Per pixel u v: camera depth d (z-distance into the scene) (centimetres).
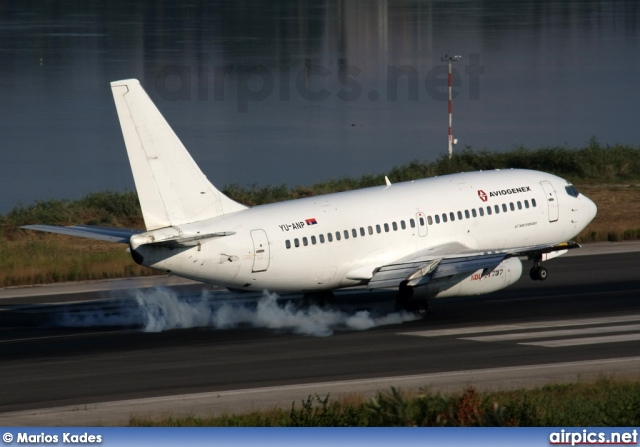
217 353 11262
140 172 11525
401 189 13938
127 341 12050
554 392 8912
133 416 8550
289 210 12675
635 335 11912
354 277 13138
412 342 11694
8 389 9738
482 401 8181
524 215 14788
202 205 11994
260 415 8231
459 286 13038
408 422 7088
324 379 9950
